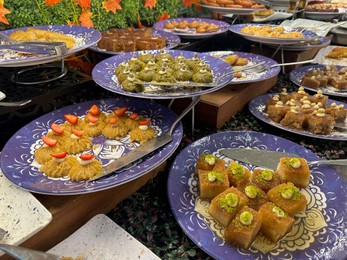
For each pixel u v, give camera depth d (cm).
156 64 95
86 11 131
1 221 54
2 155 68
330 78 126
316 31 173
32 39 99
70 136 76
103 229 59
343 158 87
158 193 74
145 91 81
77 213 62
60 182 63
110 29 141
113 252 55
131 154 71
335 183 73
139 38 127
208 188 67
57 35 102
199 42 150
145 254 55
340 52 164
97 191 60
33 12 116
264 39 133
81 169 64
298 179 72
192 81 89
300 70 139
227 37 175
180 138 76
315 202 69
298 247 58
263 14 196
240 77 113
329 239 60
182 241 62
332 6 234
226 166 77
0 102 77
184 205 66
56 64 113
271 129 100
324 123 91
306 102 103
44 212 55
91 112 85
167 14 176
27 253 46
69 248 56
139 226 65
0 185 62
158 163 67
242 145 86
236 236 57
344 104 109
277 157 82
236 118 106
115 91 78
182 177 73
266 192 70
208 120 98
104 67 94
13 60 80
